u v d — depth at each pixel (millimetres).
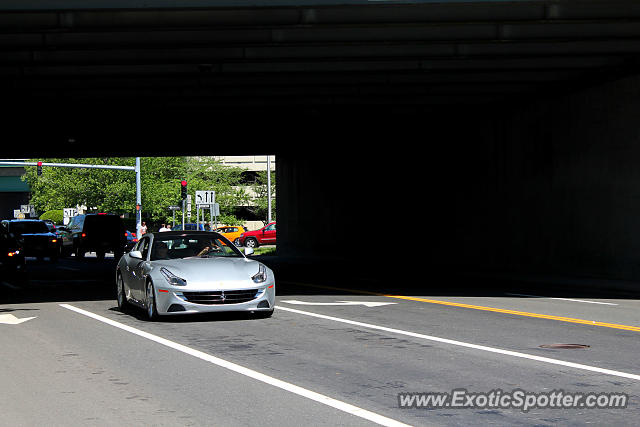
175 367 9609
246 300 13906
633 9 17875
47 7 17375
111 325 13711
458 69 21438
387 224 33656
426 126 31016
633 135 21812
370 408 7418
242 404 7625
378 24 18141
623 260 22266
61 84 23125
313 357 10211
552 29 18703
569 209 24250
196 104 26391
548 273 25156
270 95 24875
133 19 17844
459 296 19094
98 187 72438
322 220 39625
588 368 9297
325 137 35250
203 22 17938
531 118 25766
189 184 76500
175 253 15172
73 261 44969
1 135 33656
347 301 17656
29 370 9516
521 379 8688
